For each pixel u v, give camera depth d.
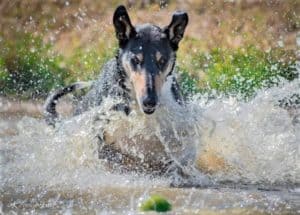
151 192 11.48
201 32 23.42
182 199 10.98
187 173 12.47
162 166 12.71
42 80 21.89
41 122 14.52
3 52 23.25
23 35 24.34
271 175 12.72
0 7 25.72
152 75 12.11
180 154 12.52
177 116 12.63
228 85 19.31
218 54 21.70
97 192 11.45
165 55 12.48
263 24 23.58
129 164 12.81
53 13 25.59
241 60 20.84
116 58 12.70
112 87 12.66
